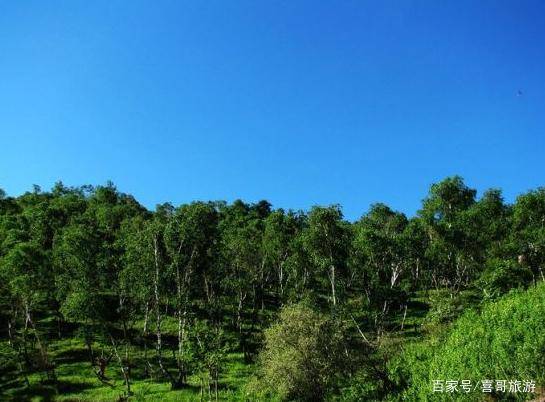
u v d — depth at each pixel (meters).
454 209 77.38
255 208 117.06
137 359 58.97
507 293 47.03
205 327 50.84
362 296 69.38
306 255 66.88
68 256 56.94
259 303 79.19
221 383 50.28
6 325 66.56
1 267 53.84
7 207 92.06
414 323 64.12
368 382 38.97
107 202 98.88
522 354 28.08
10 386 51.31
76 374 54.06
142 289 56.19
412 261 76.38
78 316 54.44
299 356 38.84
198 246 61.16
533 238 63.28
